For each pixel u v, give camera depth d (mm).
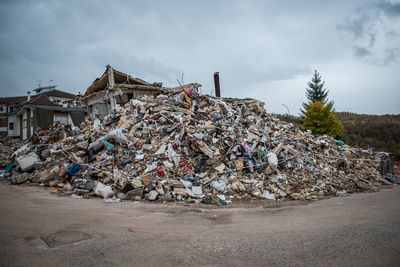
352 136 37125
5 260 3121
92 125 14672
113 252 3482
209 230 4562
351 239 3963
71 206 6039
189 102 13422
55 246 3619
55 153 10992
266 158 9523
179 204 6918
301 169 10031
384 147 32938
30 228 4316
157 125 11039
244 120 12547
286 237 4141
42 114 24531
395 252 3447
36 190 8031
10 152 17297
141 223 4898
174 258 3354
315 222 5000
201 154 9336
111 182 8180
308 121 30547
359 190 9344
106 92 18969
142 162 8844
